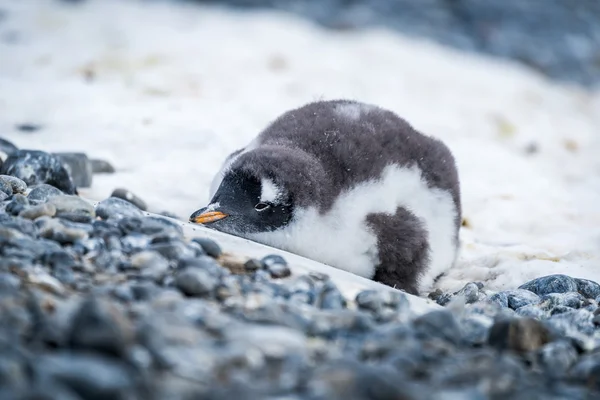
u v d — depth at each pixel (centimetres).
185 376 652
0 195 1087
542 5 3453
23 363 620
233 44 2575
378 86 2411
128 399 599
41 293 779
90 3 2961
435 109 2306
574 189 1773
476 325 879
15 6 2831
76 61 2309
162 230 993
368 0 3281
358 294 908
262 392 639
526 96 2598
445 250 1231
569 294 1112
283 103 2111
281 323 777
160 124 1792
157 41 2545
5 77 2144
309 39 2750
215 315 774
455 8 3309
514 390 707
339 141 1166
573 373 798
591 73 3052
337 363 697
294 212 1105
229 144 1705
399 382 653
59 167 1289
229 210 1102
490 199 1599
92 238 945
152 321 713
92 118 1812
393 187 1159
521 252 1329
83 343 653
